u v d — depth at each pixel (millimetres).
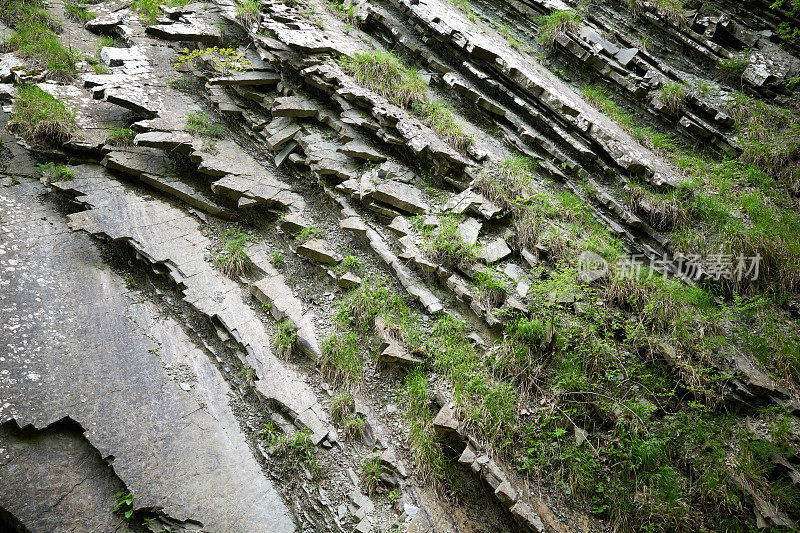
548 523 4664
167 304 6949
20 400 5406
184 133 8430
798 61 8555
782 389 5250
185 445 5480
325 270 6930
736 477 4801
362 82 8453
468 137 7664
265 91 9047
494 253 6453
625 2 9789
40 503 4840
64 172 7891
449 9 10281
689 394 5477
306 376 6090
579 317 5801
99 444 5246
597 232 6715
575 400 5383
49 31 10703
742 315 5996
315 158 7730
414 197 7230
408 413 5602
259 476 5438
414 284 6473
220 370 6371
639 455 4941
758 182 7395
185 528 4891
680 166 7691
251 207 7910
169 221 7719
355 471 5289
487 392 5387
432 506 4977
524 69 8445
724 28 9008
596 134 7426
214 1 10172
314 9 10531
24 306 6328
